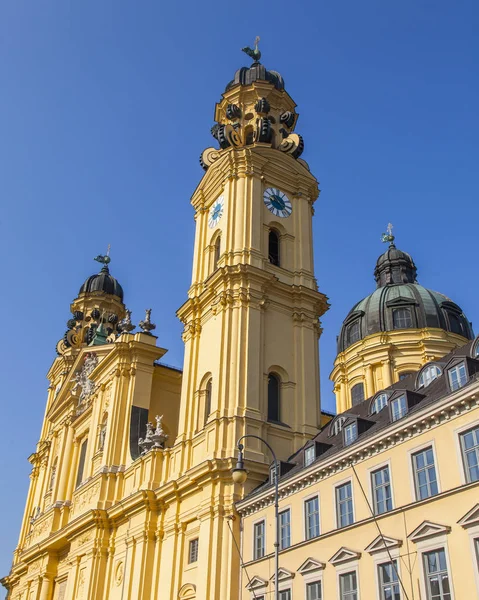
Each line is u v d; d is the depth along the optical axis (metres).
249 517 37.16
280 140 56.84
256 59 62.62
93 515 50.16
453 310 63.09
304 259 51.09
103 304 85.62
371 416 35.56
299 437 43.72
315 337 48.66
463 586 22.92
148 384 56.25
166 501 44.44
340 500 30.28
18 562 72.62
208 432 42.31
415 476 26.47
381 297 64.75
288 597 31.70
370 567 27.09
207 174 55.16
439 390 29.23
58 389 79.50
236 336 44.53
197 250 53.69
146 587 42.88
